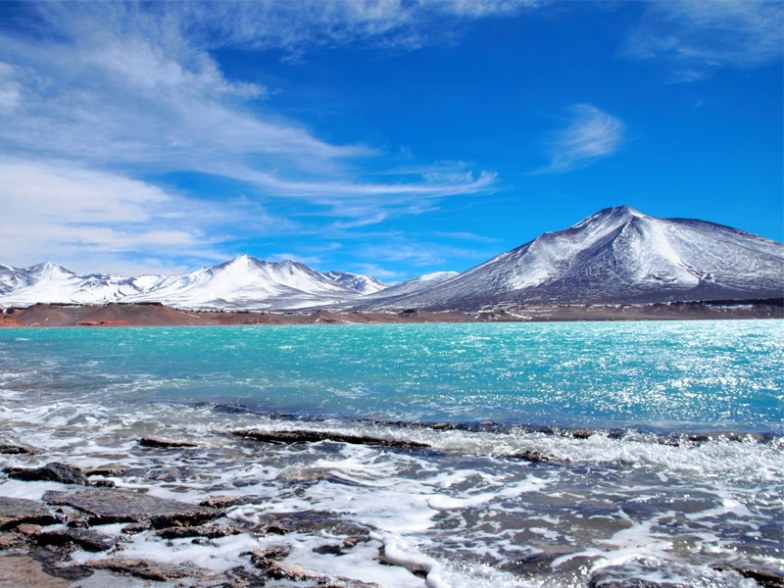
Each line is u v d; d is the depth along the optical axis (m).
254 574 4.30
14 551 4.76
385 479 7.19
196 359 26.00
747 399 13.13
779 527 5.36
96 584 4.12
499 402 12.90
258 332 69.38
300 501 6.25
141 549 4.80
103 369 21.61
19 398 14.42
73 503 5.91
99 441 9.42
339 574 4.34
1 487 6.63
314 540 5.07
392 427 10.29
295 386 15.87
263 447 8.97
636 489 6.64
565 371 19.28
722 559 4.62
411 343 39.25
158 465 7.86
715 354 27.09
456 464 7.88
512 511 5.91
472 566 4.50
